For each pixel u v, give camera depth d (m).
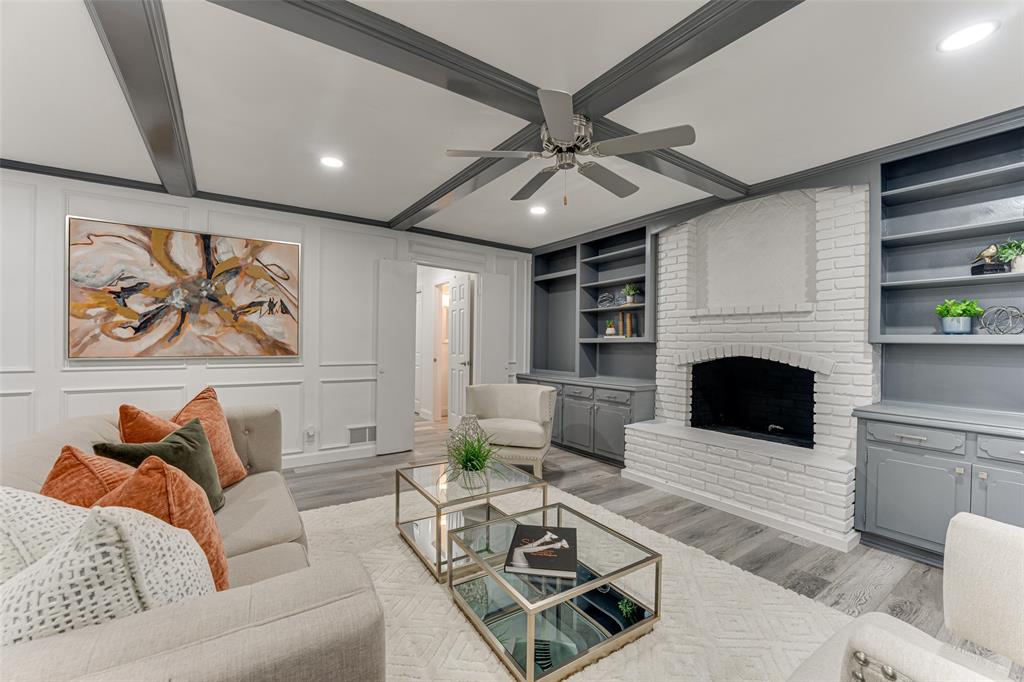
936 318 2.70
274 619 0.72
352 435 4.39
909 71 1.92
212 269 3.66
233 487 2.09
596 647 1.62
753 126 2.42
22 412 3.03
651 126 2.42
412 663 1.60
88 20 1.65
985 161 2.54
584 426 4.54
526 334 5.79
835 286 2.98
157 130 2.36
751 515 2.94
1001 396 2.49
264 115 2.36
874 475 2.57
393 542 2.53
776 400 3.61
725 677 1.56
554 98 1.60
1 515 0.78
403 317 4.64
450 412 6.06
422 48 1.75
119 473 1.19
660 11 1.61
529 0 1.56
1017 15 1.57
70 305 3.15
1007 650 1.01
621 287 4.84
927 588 2.13
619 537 1.90
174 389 3.54
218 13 1.61
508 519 2.10
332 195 3.68
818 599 2.04
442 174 3.19
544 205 3.92
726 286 3.72
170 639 0.65
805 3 1.54
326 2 1.53
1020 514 2.10
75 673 0.58
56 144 2.73
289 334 4.02
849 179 2.83
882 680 0.71
